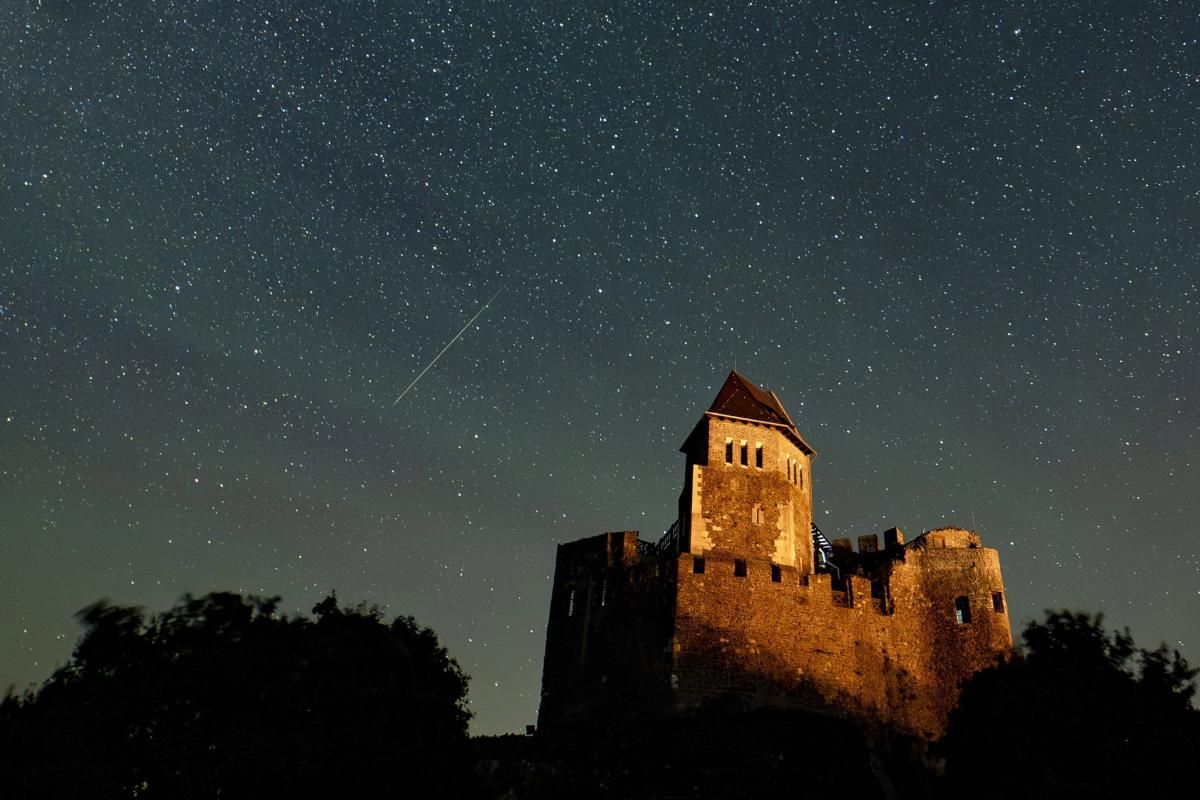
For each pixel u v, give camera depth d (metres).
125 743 24.28
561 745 40.94
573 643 50.97
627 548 51.91
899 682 50.22
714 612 47.81
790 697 46.91
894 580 52.84
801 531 54.06
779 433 54.88
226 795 24.03
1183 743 27.48
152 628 27.50
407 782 27.69
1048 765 27.95
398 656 30.45
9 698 25.47
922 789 37.94
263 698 26.27
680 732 40.06
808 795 34.47
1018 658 32.09
